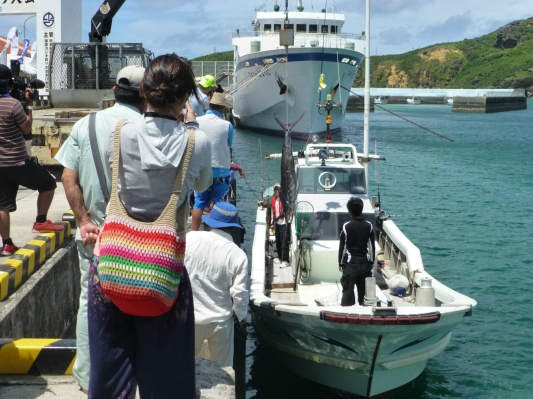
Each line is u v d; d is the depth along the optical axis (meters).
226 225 5.18
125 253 2.66
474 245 17.12
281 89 41.22
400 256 10.87
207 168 2.94
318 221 10.12
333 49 39.97
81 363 4.00
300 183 10.70
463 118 84.31
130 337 2.94
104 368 2.88
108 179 3.10
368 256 8.55
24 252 6.10
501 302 12.52
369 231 8.53
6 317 4.94
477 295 12.98
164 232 2.71
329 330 7.85
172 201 2.77
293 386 9.13
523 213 21.70
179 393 2.99
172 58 2.83
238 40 47.00
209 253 5.11
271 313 8.34
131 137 2.77
